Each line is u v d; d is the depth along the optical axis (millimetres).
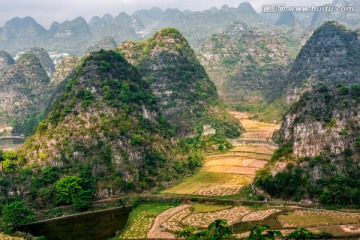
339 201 126812
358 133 140625
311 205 130000
